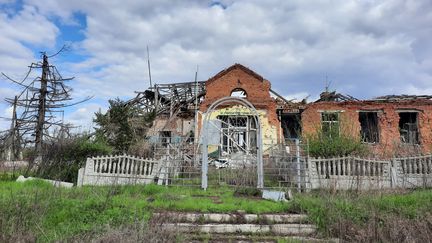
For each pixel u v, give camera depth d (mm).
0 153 13953
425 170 12086
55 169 12734
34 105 18297
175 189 11211
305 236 6891
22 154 16312
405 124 25656
